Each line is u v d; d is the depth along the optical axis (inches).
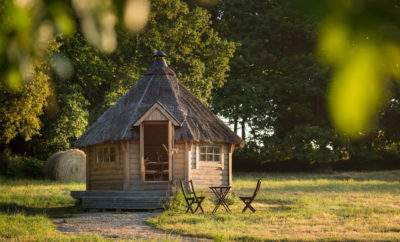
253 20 2519.7
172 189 1136.2
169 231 820.0
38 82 1186.0
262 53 2468.0
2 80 68.3
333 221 926.4
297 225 878.4
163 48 2065.7
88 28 60.9
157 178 1341.0
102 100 2139.5
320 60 59.2
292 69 2448.3
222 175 1250.0
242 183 1747.0
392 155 2498.8
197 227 842.8
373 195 1371.8
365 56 55.9
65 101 1876.2
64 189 1498.5
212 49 2214.6
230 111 2425.0
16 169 1855.3
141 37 1996.8
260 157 2456.9
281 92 2512.3
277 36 2480.3
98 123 1272.1
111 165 1227.9
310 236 768.9
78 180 1784.0
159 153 1365.7
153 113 1178.6
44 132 1932.8
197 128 1213.1
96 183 1261.1
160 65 1312.7
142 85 1286.9
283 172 2487.7
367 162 2513.5
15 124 1363.2
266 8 2541.8
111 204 1129.4
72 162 1781.5
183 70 2137.1
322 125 2452.0
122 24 60.6
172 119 1178.0
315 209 1075.3
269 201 1248.2
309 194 1392.7
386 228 851.4
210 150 1240.2
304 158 2374.5
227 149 1264.8
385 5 56.1
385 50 55.7
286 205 1160.2
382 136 2421.3
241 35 2546.8
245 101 2399.1
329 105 56.7
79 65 1940.2
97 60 1961.1
